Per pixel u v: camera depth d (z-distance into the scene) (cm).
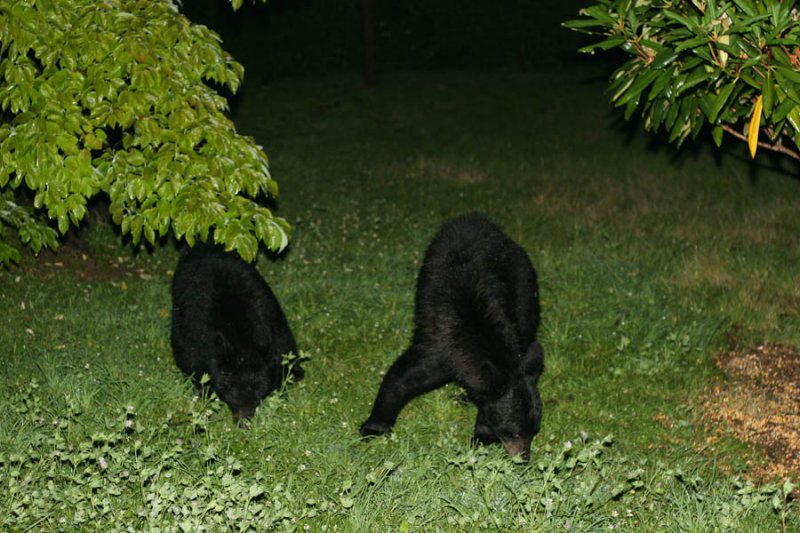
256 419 643
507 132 1784
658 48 558
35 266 937
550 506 503
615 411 721
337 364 786
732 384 785
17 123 587
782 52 523
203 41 621
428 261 695
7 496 519
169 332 812
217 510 488
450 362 633
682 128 602
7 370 724
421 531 530
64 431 613
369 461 610
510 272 702
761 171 1450
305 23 2488
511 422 590
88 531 499
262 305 721
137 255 980
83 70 598
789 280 1008
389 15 2619
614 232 1187
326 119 1914
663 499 579
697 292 981
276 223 619
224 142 602
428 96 2102
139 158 597
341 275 980
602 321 873
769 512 568
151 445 592
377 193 1375
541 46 2494
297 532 519
